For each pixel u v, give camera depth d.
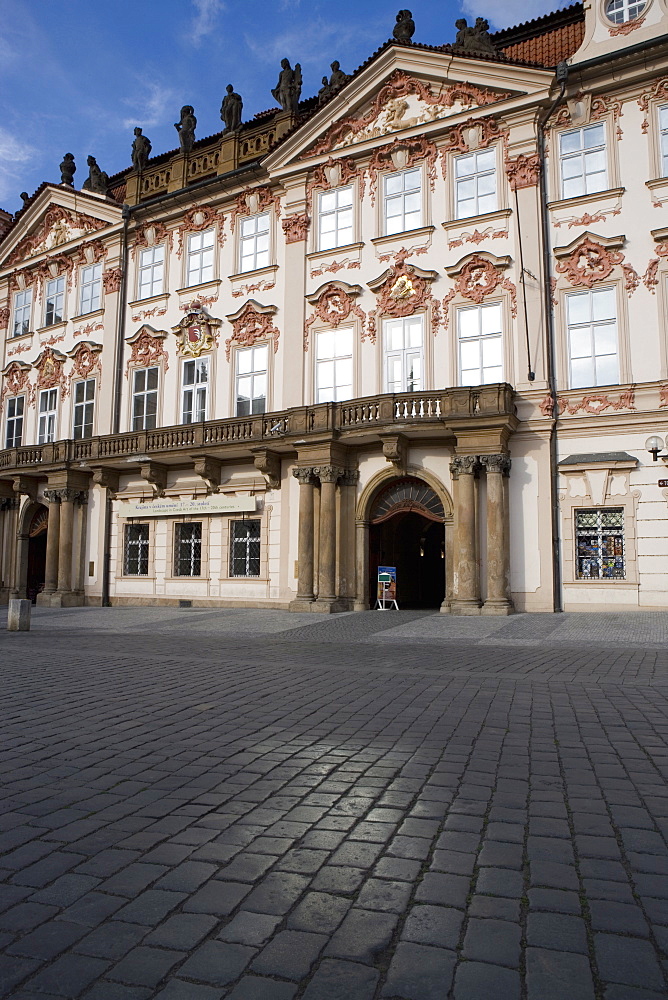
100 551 28.31
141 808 4.57
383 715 7.25
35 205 33.00
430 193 23.27
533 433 20.73
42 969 2.80
